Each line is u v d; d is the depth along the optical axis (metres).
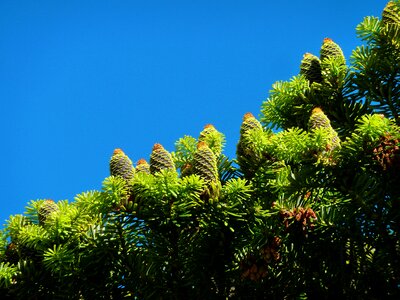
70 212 5.54
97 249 5.39
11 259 5.80
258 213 5.51
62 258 5.30
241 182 5.32
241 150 6.04
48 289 5.61
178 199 5.27
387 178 5.11
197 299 5.34
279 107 6.88
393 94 6.34
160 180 5.20
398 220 5.07
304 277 5.37
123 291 5.43
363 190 4.99
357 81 6.51
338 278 5.28
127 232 5.41
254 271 5.37
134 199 5.38
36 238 5.53
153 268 5.36
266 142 5.74
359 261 5.34
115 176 5.48
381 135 5.04
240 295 5.40
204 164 5.42
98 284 5.41
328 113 6.52
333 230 5.24
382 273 5.14
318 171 5.17
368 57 6.48
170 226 5.45
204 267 5.41
